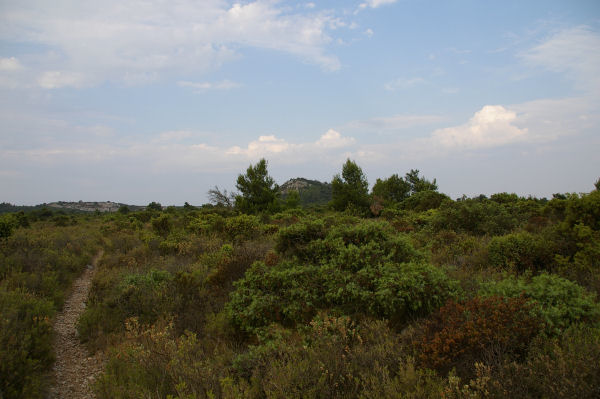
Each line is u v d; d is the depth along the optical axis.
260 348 4.41
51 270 9.73
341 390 3.42
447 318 4.04
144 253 12.77
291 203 34.53
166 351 4.64
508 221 11.83
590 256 6.38
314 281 5.80
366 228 6.90
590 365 2.96
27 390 3.95
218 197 34.22
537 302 4.16
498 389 2.95
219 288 7.21
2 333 4.52
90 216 43.19
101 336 6.00
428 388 3.19
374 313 4.80
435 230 12.73
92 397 4.30
